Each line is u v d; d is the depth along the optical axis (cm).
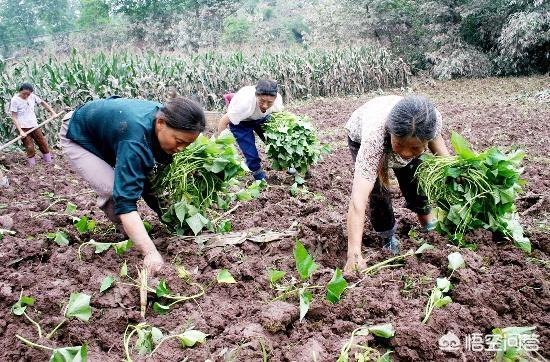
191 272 313
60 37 3647
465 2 2077
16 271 326
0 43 4500
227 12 3441
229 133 387
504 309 267
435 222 355
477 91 1644
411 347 236
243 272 307
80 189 628
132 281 298
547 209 453
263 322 249
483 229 341
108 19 3953
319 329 254
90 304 278
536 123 948
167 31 3153
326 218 392
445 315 254
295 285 296
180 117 276
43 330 258
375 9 2289
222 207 383
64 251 348
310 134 598
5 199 563
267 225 416
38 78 1041
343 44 2309
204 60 1534
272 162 605
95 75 1134
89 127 314
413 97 264
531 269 298
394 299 267
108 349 250
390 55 2044
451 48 2077
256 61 1639
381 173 305
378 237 379
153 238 368
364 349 231
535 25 1762
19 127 773
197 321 257
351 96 1777
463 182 339
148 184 357
